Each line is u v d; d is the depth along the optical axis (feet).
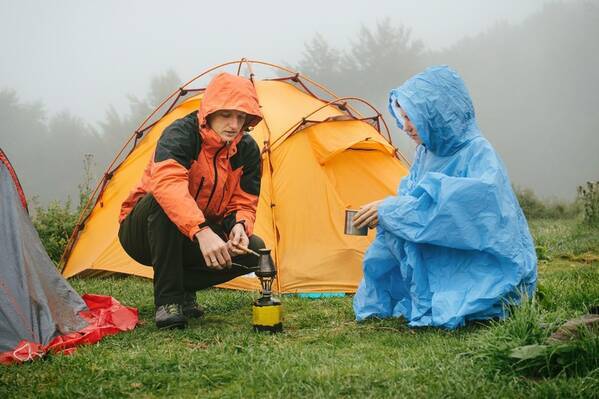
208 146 12.42
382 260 13.24
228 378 9.23
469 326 11.94
